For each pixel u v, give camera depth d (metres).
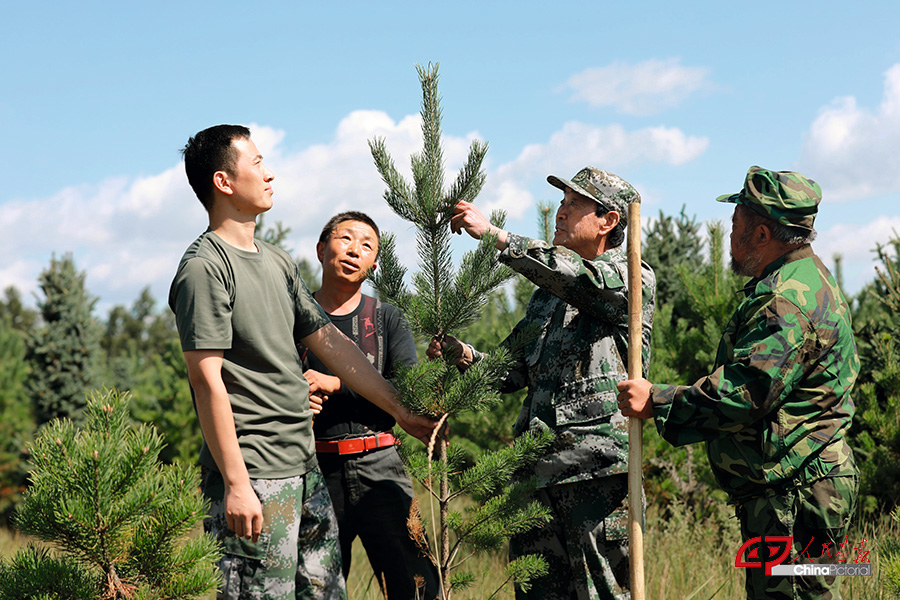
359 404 3.38
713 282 6.59
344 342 3.03
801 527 2.49
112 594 1.96
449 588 2.89
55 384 11.80
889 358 6.01
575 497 2.88
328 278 3.58
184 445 9.81
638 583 2.63
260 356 2.54
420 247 2.95
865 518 5.62
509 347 3.15
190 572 1.99
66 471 1.93
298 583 2.65
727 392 2.46
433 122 2.95
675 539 5.28
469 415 6.56
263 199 2.63
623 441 2.83
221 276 2.47
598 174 3.15
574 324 3.03
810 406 2.50
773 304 2.51
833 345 2.52
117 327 59.03
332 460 3.36
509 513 2.80
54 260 12.20
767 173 2.72
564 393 2.95
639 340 2.72
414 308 2.91
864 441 5.98
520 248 2.85
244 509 2.36
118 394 2.12
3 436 11.66
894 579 2.47
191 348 2.39
